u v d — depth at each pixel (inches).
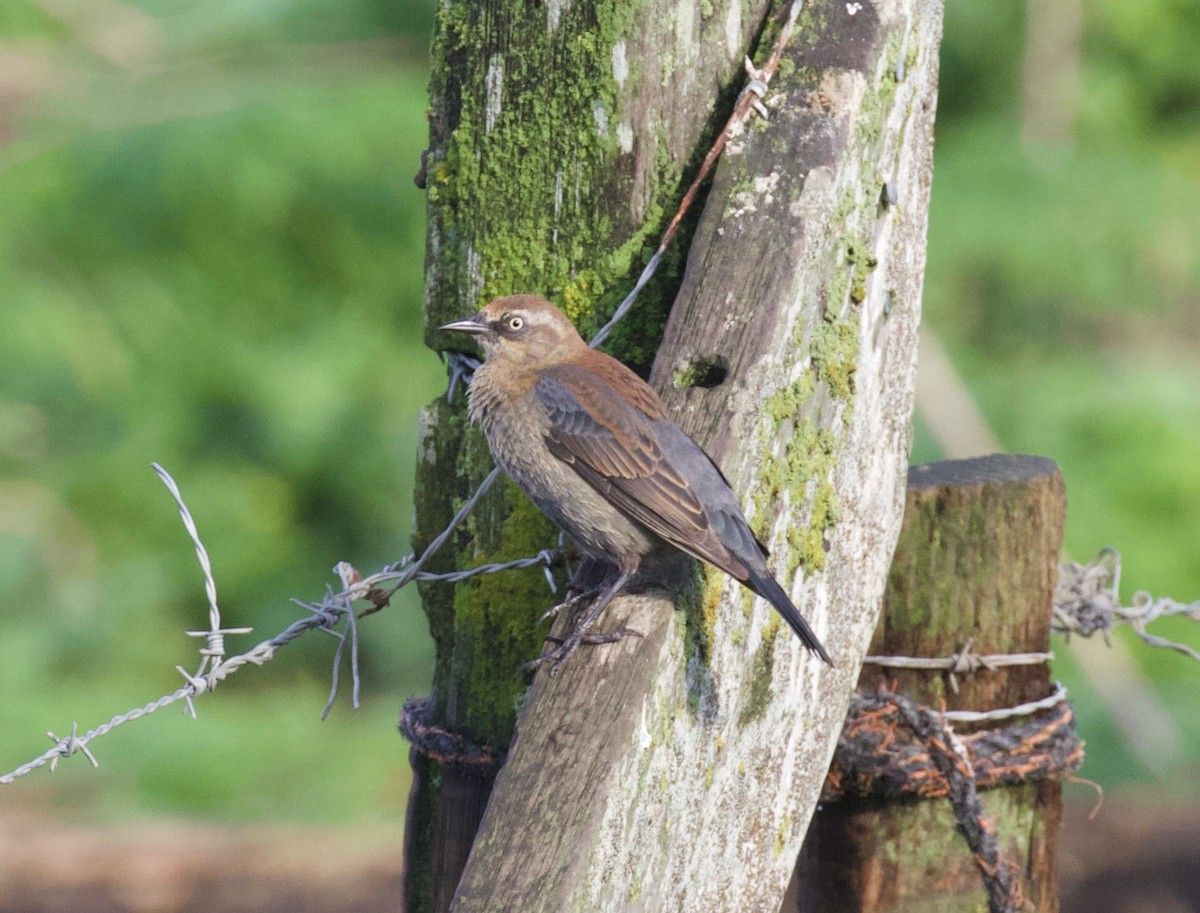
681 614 187.9
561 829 164.2
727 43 218.4
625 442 207.2
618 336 224.7
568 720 174.6
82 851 499.8
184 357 817.5
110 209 807.7
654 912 181.2
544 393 219.8
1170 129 854.5
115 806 556.1
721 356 203.2
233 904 459.5
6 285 788.0
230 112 829.8
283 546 802.2
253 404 810.8
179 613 784.9
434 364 837.8
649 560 222.8
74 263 812.6
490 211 227.0
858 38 218.5
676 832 185.5
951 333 770.2
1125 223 771.4
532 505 233.9
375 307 840.3
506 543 234.2
